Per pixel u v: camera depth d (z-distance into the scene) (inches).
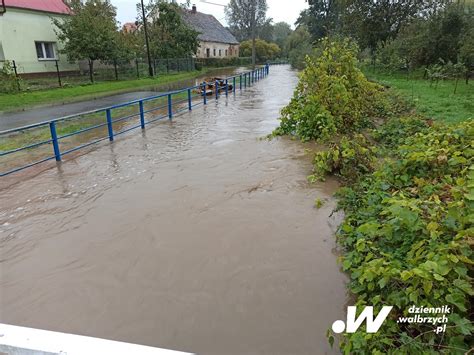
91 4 1103.6
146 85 1008.9
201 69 1738.4
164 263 154.3
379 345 95.2
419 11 1082.7
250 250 161.8
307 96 377.4
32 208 214.8
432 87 641.0
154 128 427.5
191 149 329.4
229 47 2546.8
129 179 256.7
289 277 143.0
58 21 998.4
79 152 330.3
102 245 170.6
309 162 278.2
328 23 1926.7
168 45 1472.7
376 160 246.1
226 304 129.6
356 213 168.2
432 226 114.7
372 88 434.9
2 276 150.5
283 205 205.6
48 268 154.8
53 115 534.9
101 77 1069.1
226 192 226.1
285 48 2773.1
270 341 113.7
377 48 1125.1
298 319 122.0
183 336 116.5
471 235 108.3
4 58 895.7
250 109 562.6
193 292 136.1
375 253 131.6
